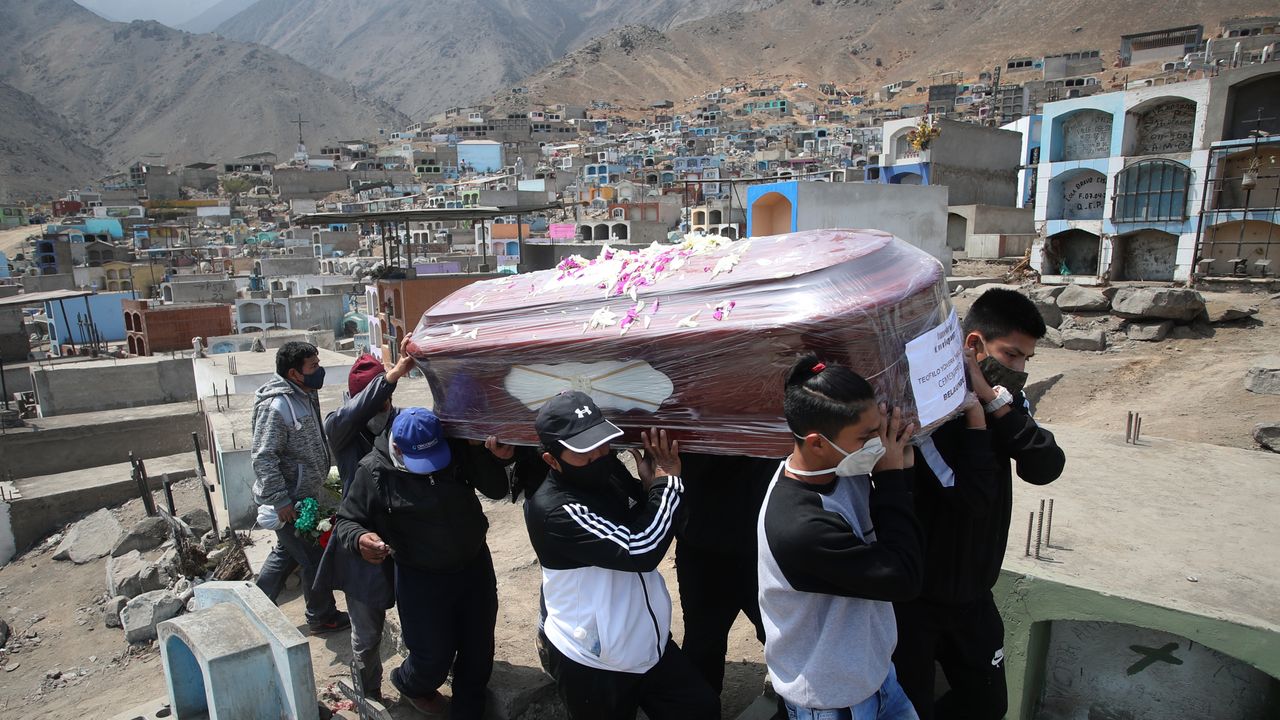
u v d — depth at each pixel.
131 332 30.56
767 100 165.50
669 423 2.72
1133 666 3.74
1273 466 4.96
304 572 5.00
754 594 3.43
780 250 2.83
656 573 2.97
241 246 81.31
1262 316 14.42
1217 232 19.42
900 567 2.23
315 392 5.18
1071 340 14.27
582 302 2.94
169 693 3.72
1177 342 13.62
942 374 2.55
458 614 3.60
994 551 2.88
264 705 3.41
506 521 6.65
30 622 8.05
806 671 2.46
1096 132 21.61
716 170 83.56
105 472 11.41
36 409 17.80
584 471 2.74
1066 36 179.12
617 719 2.92
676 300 2.67
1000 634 3.07
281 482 4.89
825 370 2.21
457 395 3.26
